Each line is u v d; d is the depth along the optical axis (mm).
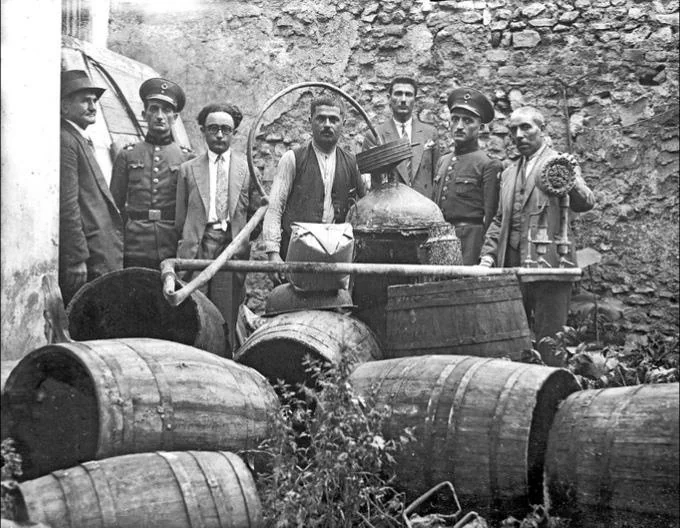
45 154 7898
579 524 6535
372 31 11789
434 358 7230
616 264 10969
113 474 6121
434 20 11664
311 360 7676
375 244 8516
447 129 11523
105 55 11578
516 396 6711
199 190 9539
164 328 8375
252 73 12039
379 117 11664
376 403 7082
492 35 11531
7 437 6727
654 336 10016
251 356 7828
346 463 6574
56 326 7840
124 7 12391
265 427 7094
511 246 9086
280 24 12008
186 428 6648
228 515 6227
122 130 11258
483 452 6676
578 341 10211
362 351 7855
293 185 9164
